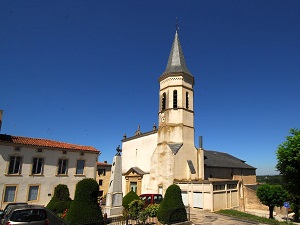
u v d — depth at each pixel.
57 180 26.23
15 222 10.16
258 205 27.17
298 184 20.56
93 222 12.26
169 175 25.80
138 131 34.62
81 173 28.36
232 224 15.96
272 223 16.61
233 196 25.92
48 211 13.11
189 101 29.55
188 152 27.62
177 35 33.66
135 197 19.22
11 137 25.48
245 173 38.56
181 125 27.77
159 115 29.77
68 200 18.33
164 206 14.77
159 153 27.69
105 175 46.25
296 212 22.64
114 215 16.02
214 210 22.05
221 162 35.62
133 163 31.88
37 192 24.75
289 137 21.66
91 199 12.73
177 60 31.27
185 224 14.90
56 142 28.92
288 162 21.09
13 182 23.41
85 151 28.91
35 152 25.34
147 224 14.73
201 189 23.16
